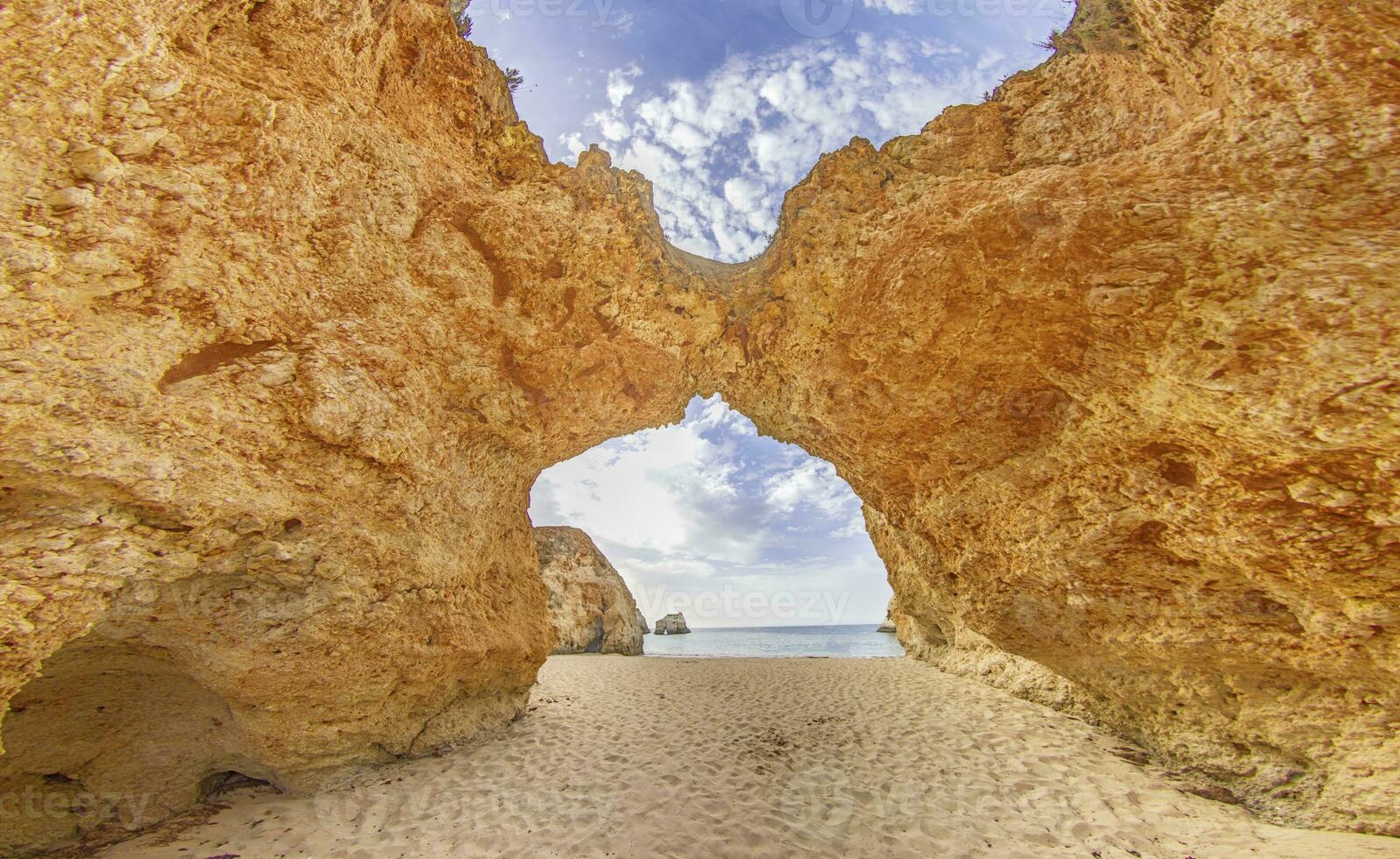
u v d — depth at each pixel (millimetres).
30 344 3121
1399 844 4078
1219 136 4363
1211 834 4492
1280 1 3994
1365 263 3525
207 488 3883
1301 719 4879
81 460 3277
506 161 6867
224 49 4328
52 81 3193
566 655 17531
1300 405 3729
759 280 7766
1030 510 5836
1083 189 4898
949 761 5980
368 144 5266
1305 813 4684
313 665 4816
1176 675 5633
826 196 6879
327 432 4578
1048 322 5180
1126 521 5141
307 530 4613
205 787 5148
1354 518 3869
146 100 3643
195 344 3996
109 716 4676
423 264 5699
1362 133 3754
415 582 5496
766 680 11008
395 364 5227
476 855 4293
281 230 4504
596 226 6738
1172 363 4320
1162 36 5020
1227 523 4488
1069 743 6340
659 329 7332
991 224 5316
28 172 3129
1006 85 6324
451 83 6461
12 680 3201
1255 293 3885
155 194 3699
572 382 7109
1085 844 4379
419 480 5477
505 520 7840
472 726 6824
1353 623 4215
